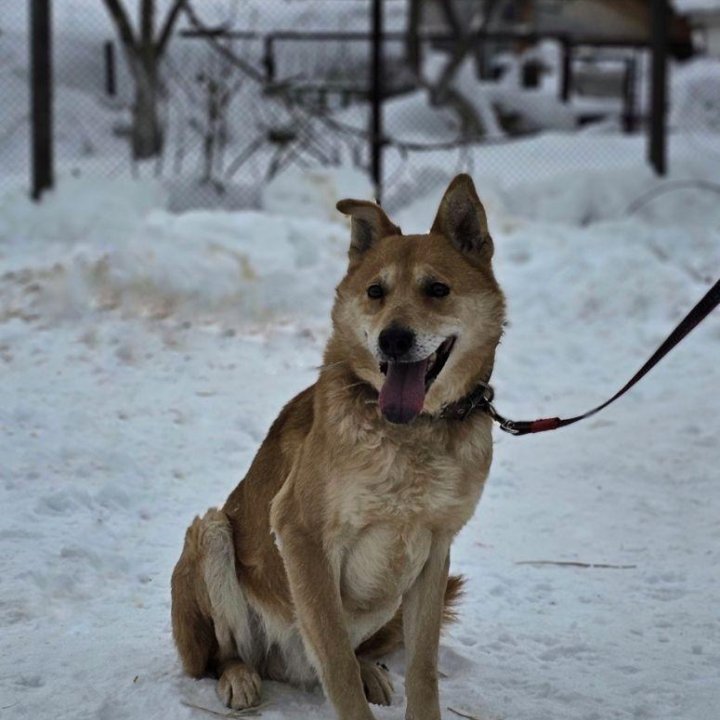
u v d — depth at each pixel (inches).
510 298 533.6
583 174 708.0
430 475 191.9
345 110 932.6
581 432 383.2
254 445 355.9
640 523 312.8
